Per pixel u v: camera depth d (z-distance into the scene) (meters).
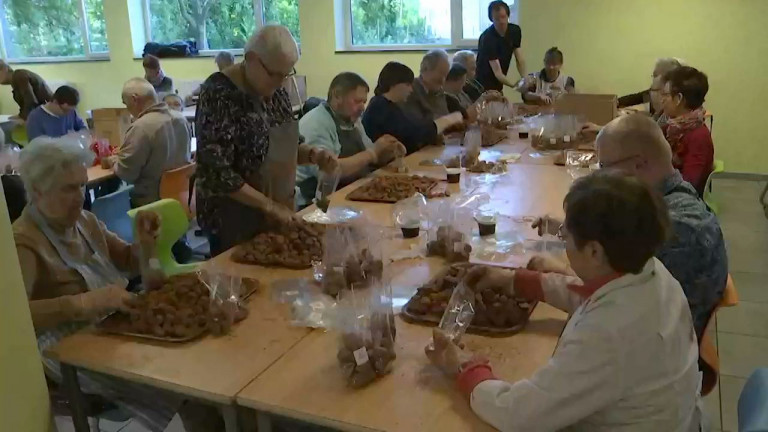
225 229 2.31
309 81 7.18
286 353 1.47
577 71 6.20
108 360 1.46
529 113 5.04
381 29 6.96
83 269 1.94
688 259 1.76
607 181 1.21
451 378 1.35
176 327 1.56
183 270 2.19
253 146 2.30
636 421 1.19
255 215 2.29
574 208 1.21
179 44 7.48
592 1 5.96
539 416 1.15
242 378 1.38
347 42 7.07
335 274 1.75
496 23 5.57
